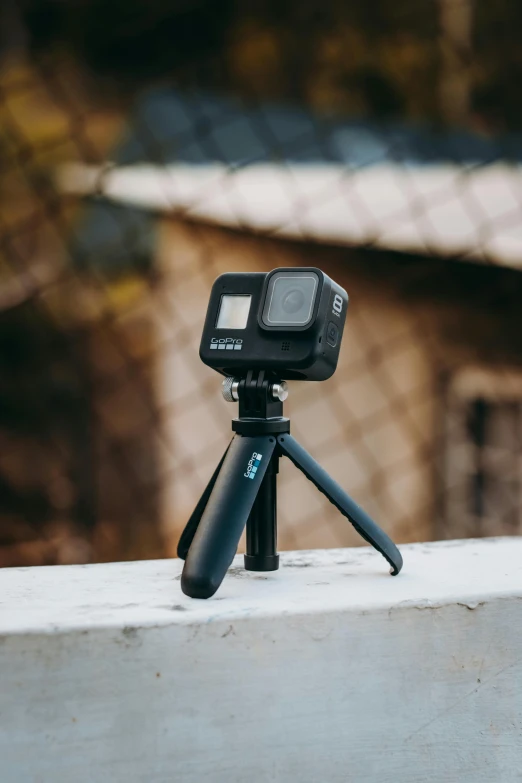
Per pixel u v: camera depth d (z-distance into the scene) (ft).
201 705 2.02
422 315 12.44
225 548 2.17
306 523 12.57
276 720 2.06
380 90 13.33
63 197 13.80
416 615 2.17
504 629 2.25
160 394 13.69
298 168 12.59
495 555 2.79
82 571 2.59
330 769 2.11
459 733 2.21
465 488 12.78
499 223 12.11
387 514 12.84
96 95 13.82
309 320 2.23
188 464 13.65
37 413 14.35
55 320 13.96
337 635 2.10
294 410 12.47
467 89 13.15
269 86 13.69
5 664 1.93
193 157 13.01
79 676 1.96
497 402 12.54
